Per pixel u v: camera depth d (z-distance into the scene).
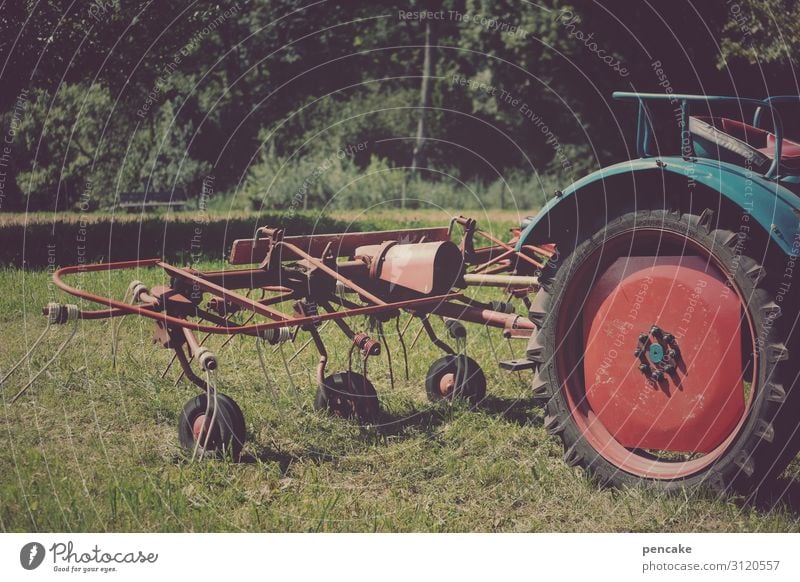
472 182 33.19
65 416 5.73
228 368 6.92
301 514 4.29
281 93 30.50
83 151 23.14
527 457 5.10
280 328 4.95
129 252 13.88
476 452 5.20
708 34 21.03
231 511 4.35
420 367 6.93
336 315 5.11
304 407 5.93
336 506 4.41
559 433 4.71
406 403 6.10
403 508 4.39
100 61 15.78
